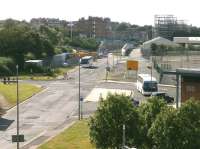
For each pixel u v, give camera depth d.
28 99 118.12
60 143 75.06
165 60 126.31
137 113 59.53
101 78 165.50
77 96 123.75
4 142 77.25
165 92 122.12
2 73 169.25
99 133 59.69
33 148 72.62
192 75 81.62
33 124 91.06
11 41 191.88
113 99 60.03
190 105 52.94
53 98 120.44
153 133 53.56
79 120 94.00
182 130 51.75
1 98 112.31
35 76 169.50
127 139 58.53
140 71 176.12
